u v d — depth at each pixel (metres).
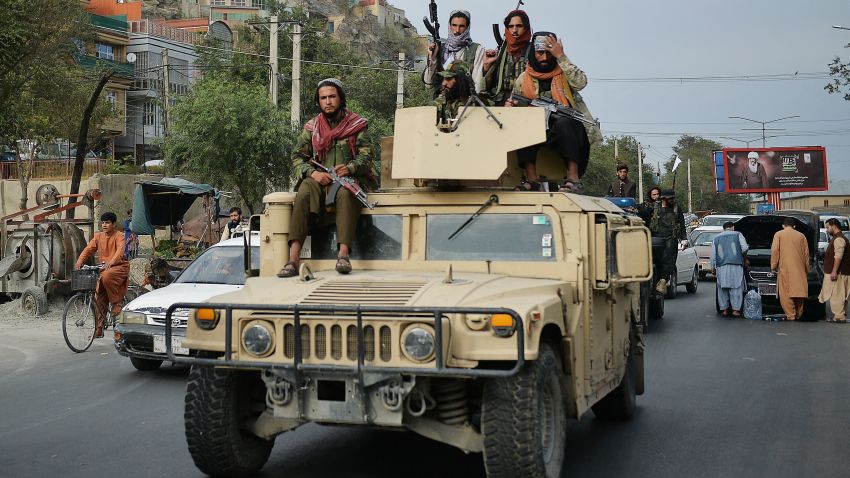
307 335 6.53
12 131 32.84
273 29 35.94
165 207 28.36
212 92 35.47
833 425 10.06
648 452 8.80
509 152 8.05
